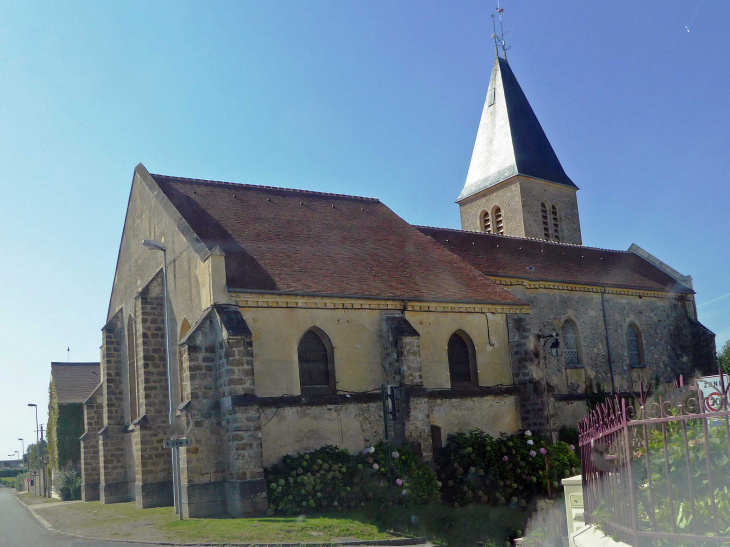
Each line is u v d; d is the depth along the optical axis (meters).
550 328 31.86
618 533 8.03
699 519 6.87
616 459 8.27
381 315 23.77
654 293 36.84
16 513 28.05
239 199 27.62
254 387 20.08
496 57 47.78
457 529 19.70
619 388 33.88
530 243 37.19
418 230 32.66
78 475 38.84
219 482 20.00
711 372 37.69
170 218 24.75
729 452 6.25
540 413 25.62
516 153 44.12
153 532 17.47
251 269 22.41
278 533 16.39
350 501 19.88
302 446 21.05
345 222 28.94
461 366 25.64
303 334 22.19
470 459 22.77
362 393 22.72
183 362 20.48
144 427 24.28
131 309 29.27
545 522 20.61
